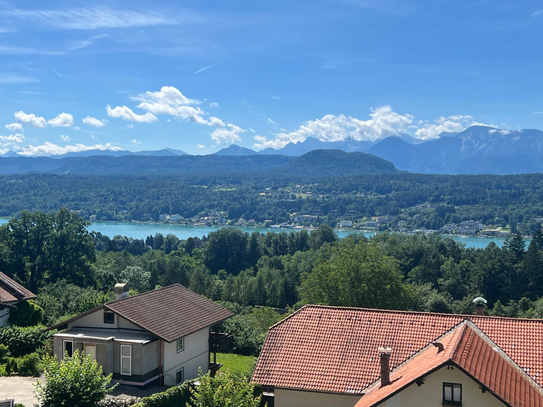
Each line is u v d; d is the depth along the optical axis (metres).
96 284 86.44
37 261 79.25
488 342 24.89
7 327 37.03
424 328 26.61
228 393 21.94
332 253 89.69
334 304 57.75
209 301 36.97
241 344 47.06
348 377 24.42
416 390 20.47
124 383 29.45
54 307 51.75
